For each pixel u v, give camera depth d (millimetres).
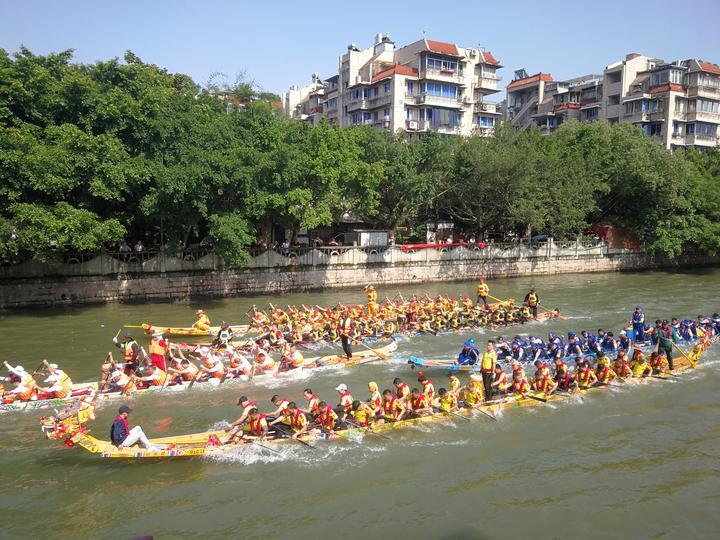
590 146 47688
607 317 28188
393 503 10797
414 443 13352
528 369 19125
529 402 15805
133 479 11500
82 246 23125
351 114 66562
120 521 10102
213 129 28047
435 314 24531
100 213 27062
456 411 14703
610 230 48625
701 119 62000
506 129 44156
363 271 36906
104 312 26766
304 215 31078
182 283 30734
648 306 31359
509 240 46406
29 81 23906
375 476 11797
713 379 18422
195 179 25766
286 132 31625
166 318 25922
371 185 34062
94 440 12148
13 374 15289
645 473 12094
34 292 27156
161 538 9656
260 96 38875
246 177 27328
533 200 39781
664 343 19000
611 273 47469
